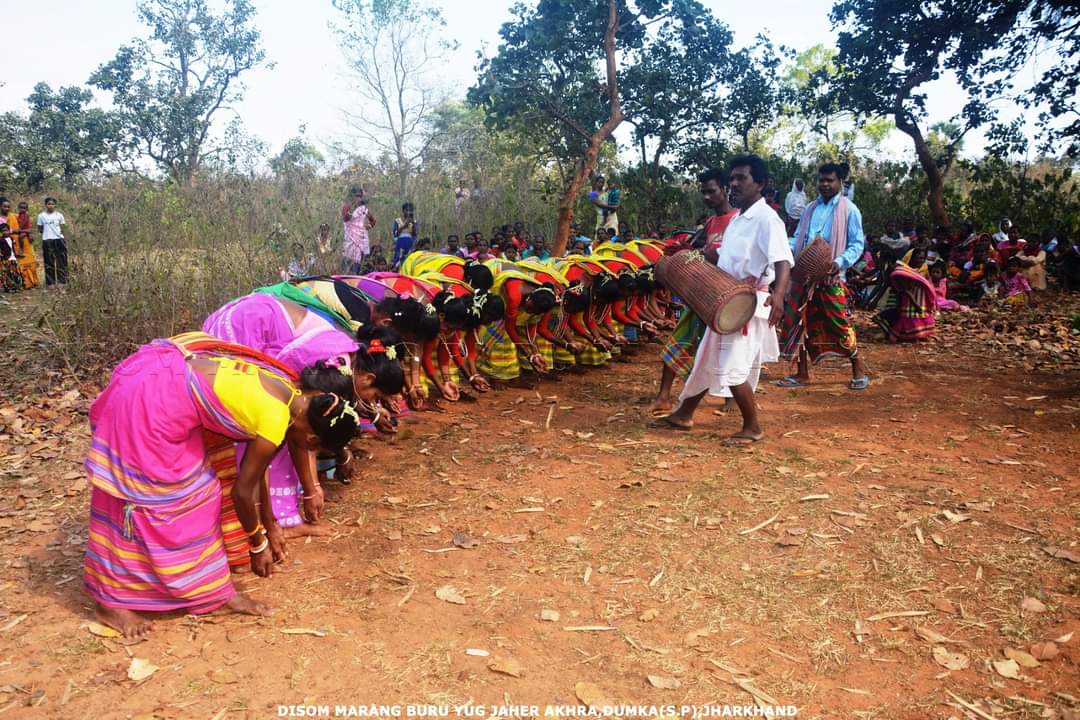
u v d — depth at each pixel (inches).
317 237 421.1
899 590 145.8
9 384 294.0
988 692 118.0
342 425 138.8
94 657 127.2
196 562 135.1
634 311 359.3
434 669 123.6
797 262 274.8
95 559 135.0
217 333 169.8
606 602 143.3
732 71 746.2
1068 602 140.3
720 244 238.7
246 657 127.0
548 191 723.4
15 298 491.5
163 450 128.7
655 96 711.7
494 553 162.2
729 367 219.5
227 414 129.1
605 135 611.2
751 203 225.1
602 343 320.8
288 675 122.3
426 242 522.3
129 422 128.2
